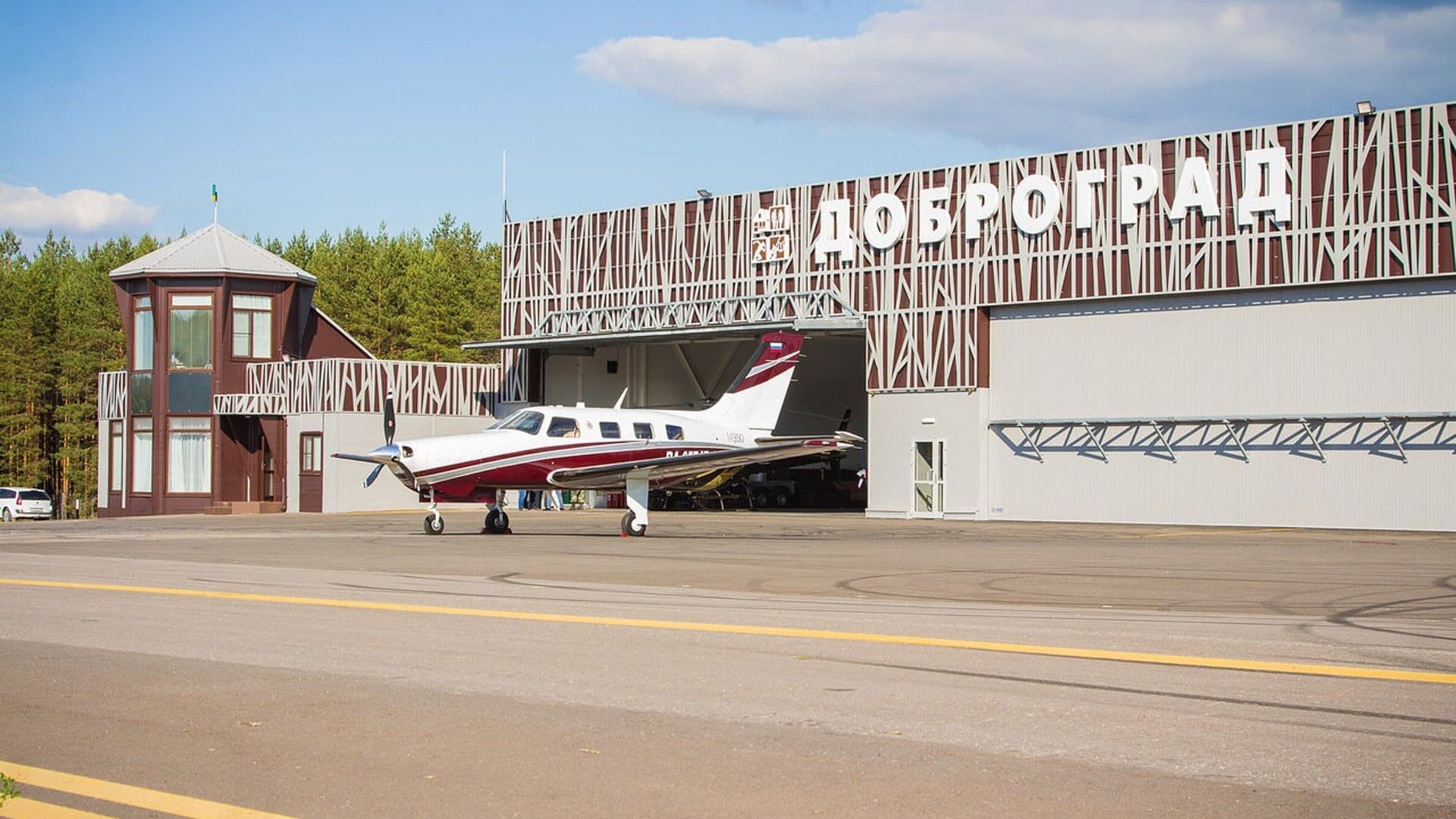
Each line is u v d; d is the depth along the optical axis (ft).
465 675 28.02
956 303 119.85
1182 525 108.06
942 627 35.60
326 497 145.69
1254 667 28.81
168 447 156.97
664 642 32.65
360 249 343.05
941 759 20.63
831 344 167.12
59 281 335.88
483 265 340.39
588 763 20.48
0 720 23.63
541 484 85.51
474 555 65.05
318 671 28.50
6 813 18.04
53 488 279.08
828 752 21.09
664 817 17.63
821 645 32.14
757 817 17.63
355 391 146.20
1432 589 47.52
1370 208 98.63
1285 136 102.42
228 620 36.96
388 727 22.99
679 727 22.94
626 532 85.61
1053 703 24.91
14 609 39.58
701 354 153.38
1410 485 98.17
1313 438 102.32
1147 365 110.32
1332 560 64.13
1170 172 108.06
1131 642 32.78
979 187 118.62
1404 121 97.30
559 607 40.22
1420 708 24.39
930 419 121.19
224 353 156.04
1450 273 95.30
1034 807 17.99
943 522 115.75
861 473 158.20
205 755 21.13
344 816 17.80
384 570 54.90
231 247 158.51
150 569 55.21
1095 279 111.86
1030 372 116.78
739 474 161.17
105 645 32.30
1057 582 50.47
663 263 140.56
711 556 65.36
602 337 134.10
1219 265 105.50
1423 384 97.71
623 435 88.38
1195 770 19.94
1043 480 115.85
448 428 152.25
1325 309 101.91
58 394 276.21
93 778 19.79
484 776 19.76
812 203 129.49
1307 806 18.02
